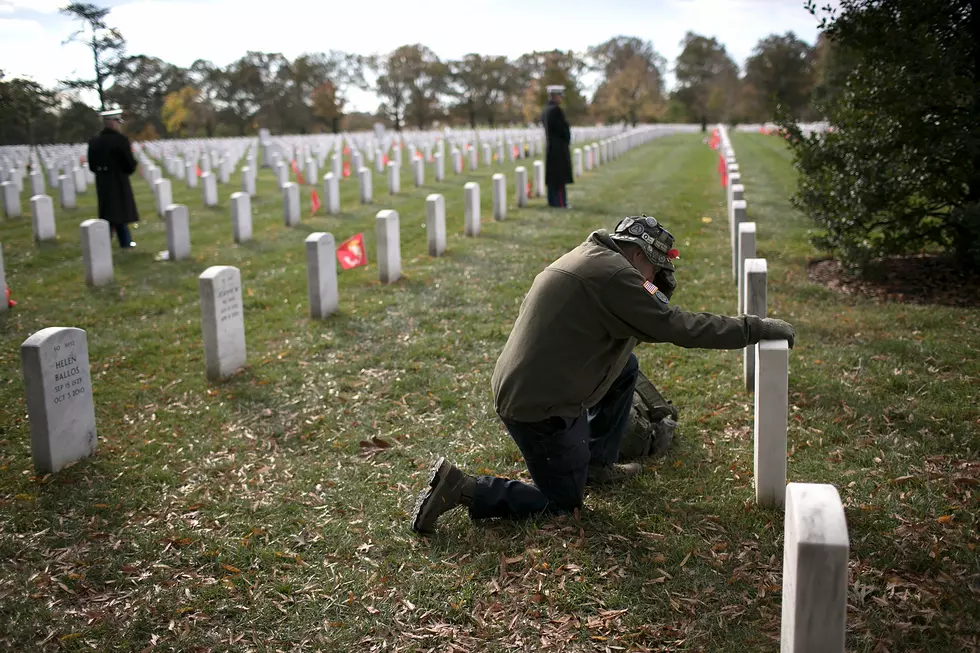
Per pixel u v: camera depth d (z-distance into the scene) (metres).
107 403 6.65
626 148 35.44
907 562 3.74
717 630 3.39
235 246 14.06
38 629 3.63
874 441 5.05
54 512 4.73
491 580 3.83
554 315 3.86
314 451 5.55
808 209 9.42
